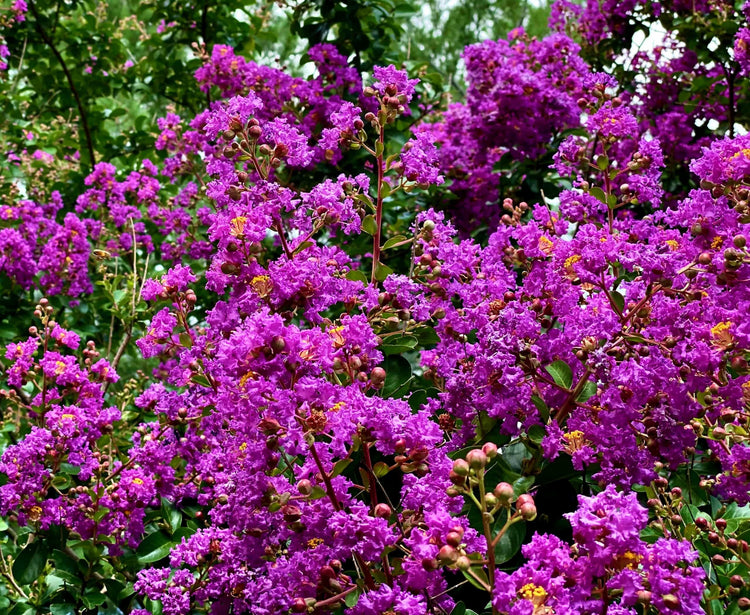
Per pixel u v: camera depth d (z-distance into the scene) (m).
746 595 2.21
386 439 1.98
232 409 2.04
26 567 2.75
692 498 2.60
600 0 5.20
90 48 6.91
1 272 4.45
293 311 2.29
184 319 2.55
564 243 2.36
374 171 4.25
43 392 2.94
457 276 2.58
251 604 2.19
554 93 4.60
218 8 6.03
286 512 1.98
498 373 2.28
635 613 1.70
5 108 6.25
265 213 2.40
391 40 5.07
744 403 2.27
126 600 2.92
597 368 2.19
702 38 4.77
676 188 4.74
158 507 3.08
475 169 4.86
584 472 2.36
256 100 2.47
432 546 1.72
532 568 1.64
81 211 5.18
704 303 2.33
